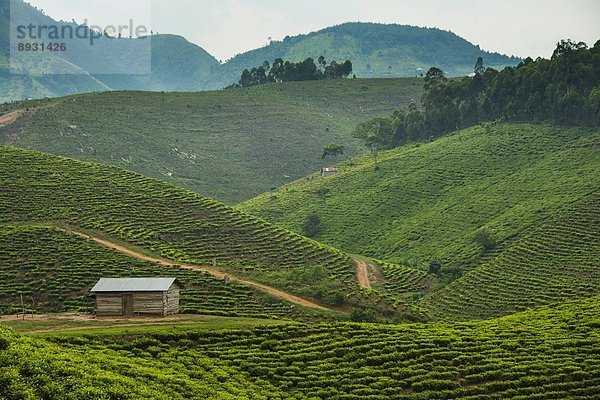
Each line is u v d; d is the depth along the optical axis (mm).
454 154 197875
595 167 159500
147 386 49031
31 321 70562
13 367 43781
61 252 96812
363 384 60875
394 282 121500
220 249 114438
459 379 64000
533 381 64000
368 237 157625
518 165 178500
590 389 63000
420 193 176250
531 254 121250
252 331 69438
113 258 97688
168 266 99062
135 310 74625
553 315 86938
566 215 134125
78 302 83938
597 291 100938
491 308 103750
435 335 74188
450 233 146875
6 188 119250
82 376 45938
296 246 123312
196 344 64812
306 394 58031
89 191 125188
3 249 95812
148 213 121188
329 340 69375
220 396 51406
